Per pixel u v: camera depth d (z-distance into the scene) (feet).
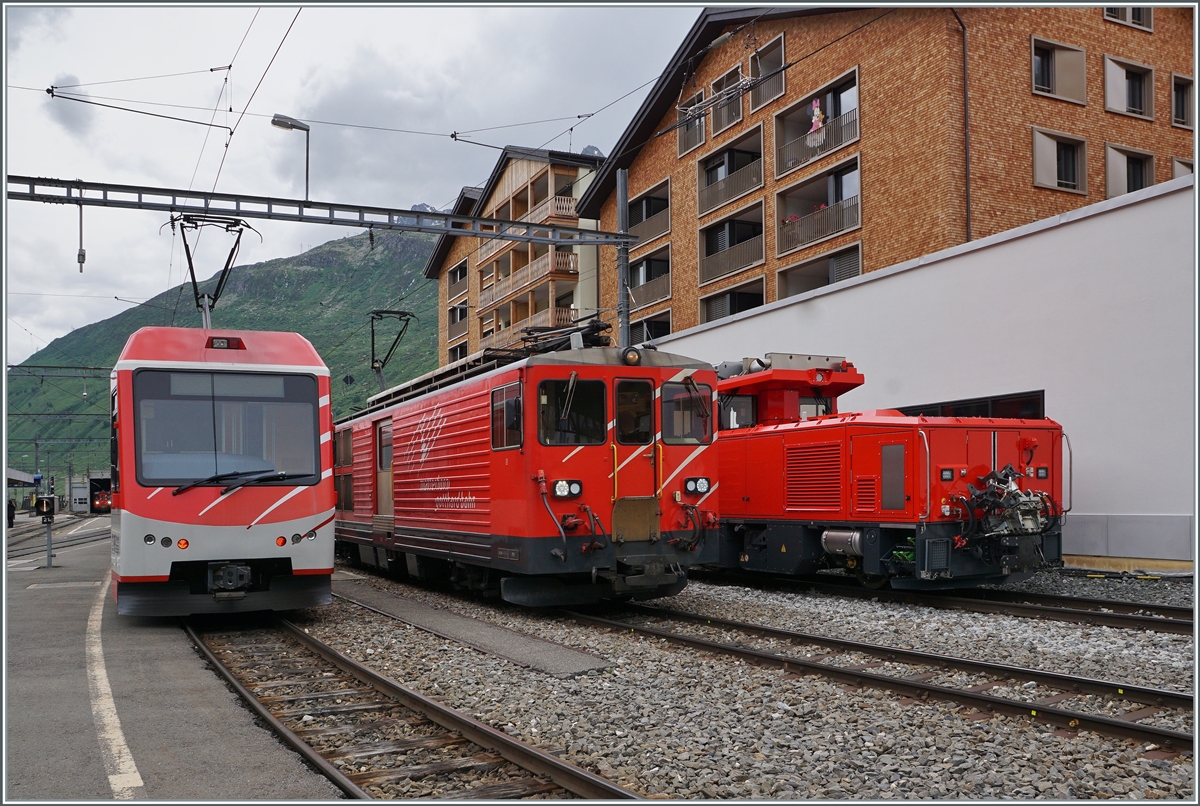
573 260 136.77
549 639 32.78
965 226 74.02
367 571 63.00
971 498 38.63
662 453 37.96
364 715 22.03
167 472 34.30
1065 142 80.38
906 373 57.82
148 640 32.32
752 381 48.93
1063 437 41.60
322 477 36.65
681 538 38.04
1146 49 85.15
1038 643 29.53
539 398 36.29
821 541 44.75
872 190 81.82
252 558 35.01
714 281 105.40
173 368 35.19
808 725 20.49
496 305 155.84
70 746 19.04
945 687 22.45
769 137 96.53
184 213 53.62
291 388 36.83
